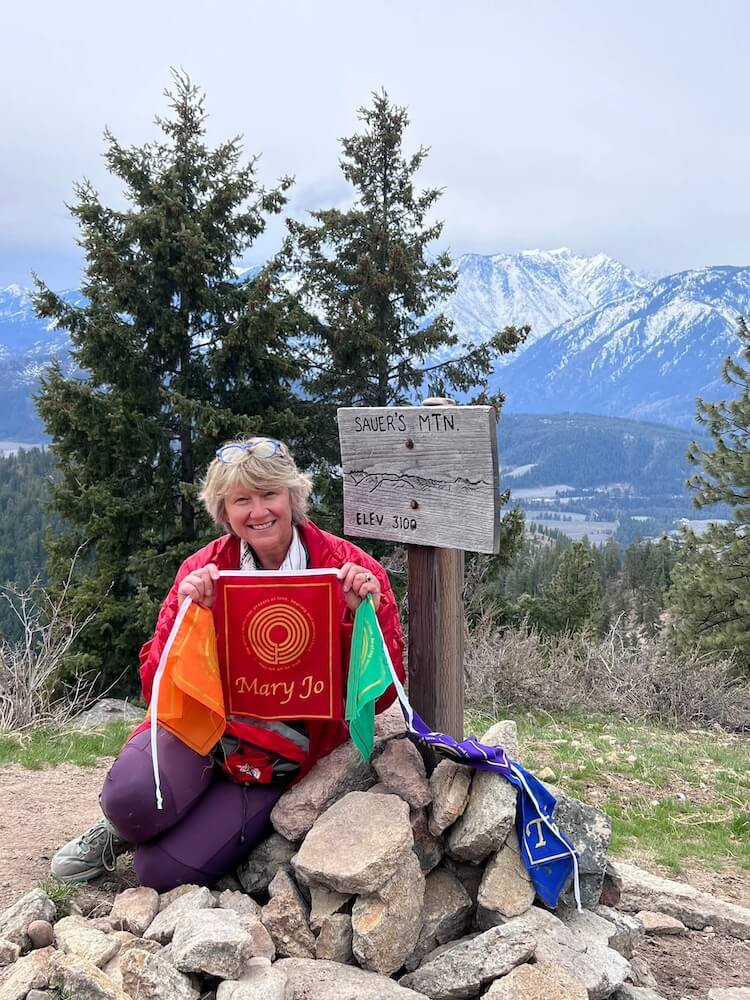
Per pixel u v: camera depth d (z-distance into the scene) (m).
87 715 9.16
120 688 18.30
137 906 2.99
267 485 3.10
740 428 25.02
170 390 18.81
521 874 3.06
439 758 3.41
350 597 3.12
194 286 19.17
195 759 3.14
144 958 2.50
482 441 3.29
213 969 2.50
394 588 17.92
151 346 19.27
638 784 7.53
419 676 3.65
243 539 3.23
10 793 5.07
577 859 3.16
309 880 2.92
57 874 3.43
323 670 3.16
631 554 67.38
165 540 19.27
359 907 2.83
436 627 3.60
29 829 4.30
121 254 19.42
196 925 2.66
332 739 3.32
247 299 19.89
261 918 2.90
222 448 3.20
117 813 3.04
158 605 16.97
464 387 22.70
